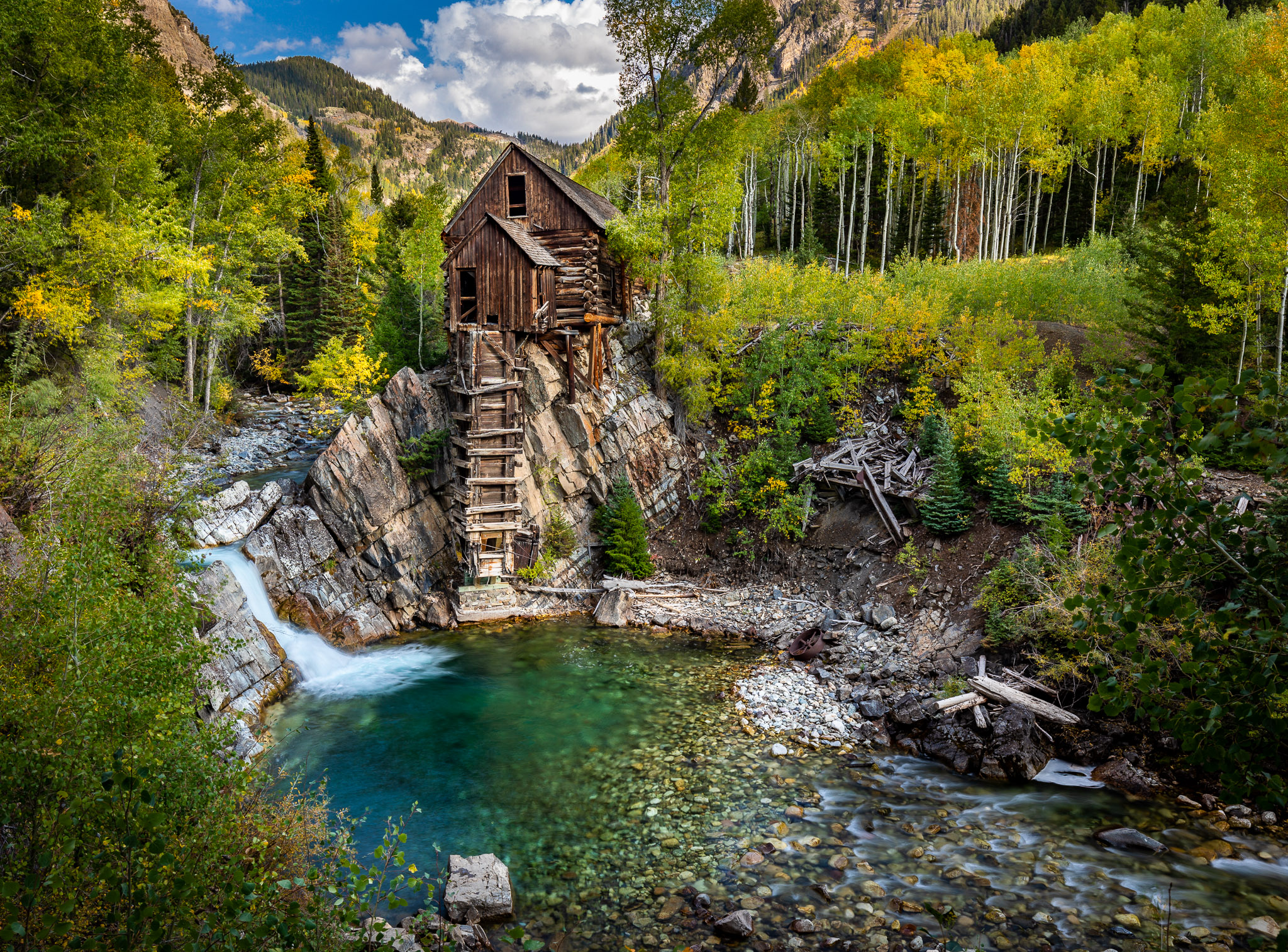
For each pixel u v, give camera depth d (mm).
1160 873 12922
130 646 8555
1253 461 4141
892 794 15797
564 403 30719
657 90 33000
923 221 60000
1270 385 4145
